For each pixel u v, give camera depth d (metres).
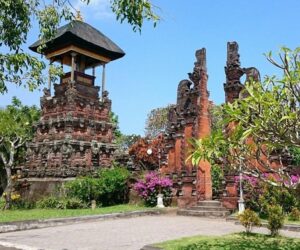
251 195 19.66
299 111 8.05
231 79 21.91
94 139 31.92
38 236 13.74
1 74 9.67
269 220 13.44
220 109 10.52
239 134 8.56
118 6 8.54
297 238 12.89
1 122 27.94
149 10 8.51
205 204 21.84
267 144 8.86
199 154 8.66
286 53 8.31
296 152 20.52
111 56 35.59
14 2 9.80
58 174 29.08
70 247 11.46
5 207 26.97
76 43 32.69
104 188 26.89
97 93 33.72
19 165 33.72
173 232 14.80
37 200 28.73
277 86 8.35
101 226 16.70
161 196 23.81
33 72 10.06
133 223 17.89
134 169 31.12
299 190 8.94
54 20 10.70
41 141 31.89
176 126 24.95
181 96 25.03
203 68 24.22
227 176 21.42
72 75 32.06
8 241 12.62
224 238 12.48
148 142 40.66
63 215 19.73
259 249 10.59
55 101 31.94
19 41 10.17
